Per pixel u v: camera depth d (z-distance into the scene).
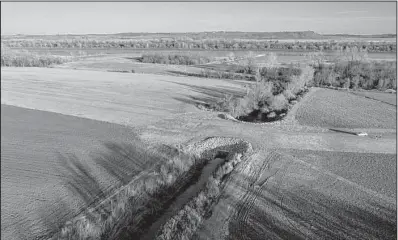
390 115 41.69
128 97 53.41
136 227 19.67
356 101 49.06
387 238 17.83
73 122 39.53
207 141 32.50
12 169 26.59
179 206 21.91
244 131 35.62
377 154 29.28
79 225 18.69
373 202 21.34
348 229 18.61
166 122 39.31
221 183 24.08
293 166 26.75
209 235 18.14
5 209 20.88
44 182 24.45
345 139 33.16
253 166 26.78
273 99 47.53
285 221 19.34
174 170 26.00
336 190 22.88
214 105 47.03
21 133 35.28
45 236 18.31
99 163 27.80
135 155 29.45
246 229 18.64
